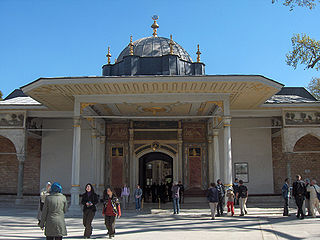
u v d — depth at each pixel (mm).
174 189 14016
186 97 15430
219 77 13773
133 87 14672
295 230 9375
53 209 6219
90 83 14094
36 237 8461
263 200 20453
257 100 17031
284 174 21609
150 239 8203
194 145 21672
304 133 18453
